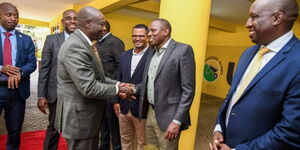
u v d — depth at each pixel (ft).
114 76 8.14
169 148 5.33
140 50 6.97
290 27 3.08
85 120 4.71
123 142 7.33
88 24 4.57
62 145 8.82
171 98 5.20
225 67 26.14
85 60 4.43
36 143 8.91
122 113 7.06
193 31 7.15
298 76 2.77
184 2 7.06
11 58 6.64
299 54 2.88
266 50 3.25
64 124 4.66
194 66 5.17
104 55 7.91
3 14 6.35
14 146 7.11
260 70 3.20
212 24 22.33
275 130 2.85
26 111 13.08
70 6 21.43
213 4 16.71
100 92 4.56
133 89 5.74
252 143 3.06
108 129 8.40
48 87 6.79
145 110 5.98
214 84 27.32
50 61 6.75
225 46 26.21
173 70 5.10
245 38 24.25
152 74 5.50
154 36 5.21
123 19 23.32
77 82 4.35
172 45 5.26
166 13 7.38
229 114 3.60
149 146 5.90
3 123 10.87
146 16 23.40
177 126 4.94
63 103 4.74
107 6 16.29
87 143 4.88
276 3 2.92
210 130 12.82
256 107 3.11
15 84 6.47
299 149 2.71
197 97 7.77
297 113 2.69
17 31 6.94
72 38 4.55
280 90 2.89
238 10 17.84
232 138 3.48
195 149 9.91
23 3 21.97
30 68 6.95
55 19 29.81
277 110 2.98
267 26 3.02
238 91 3.52
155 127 5.59
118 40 8.23
